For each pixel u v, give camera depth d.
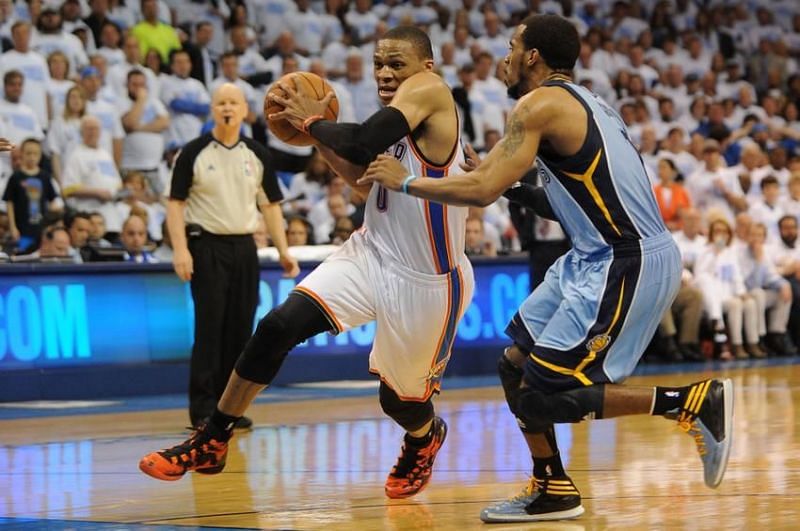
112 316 28.33
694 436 11.62
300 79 12.96
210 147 21.28
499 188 11.37
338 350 31.48
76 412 25.27
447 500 13.31
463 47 45.19
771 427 19.45
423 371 13.30
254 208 21.66
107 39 36.72
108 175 32.91
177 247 21.11
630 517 11.73
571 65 12.07
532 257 26.59
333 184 34.88
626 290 11.49
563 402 11.49
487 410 23.98
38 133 32.97
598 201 11.55
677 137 44.34
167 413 25.02
